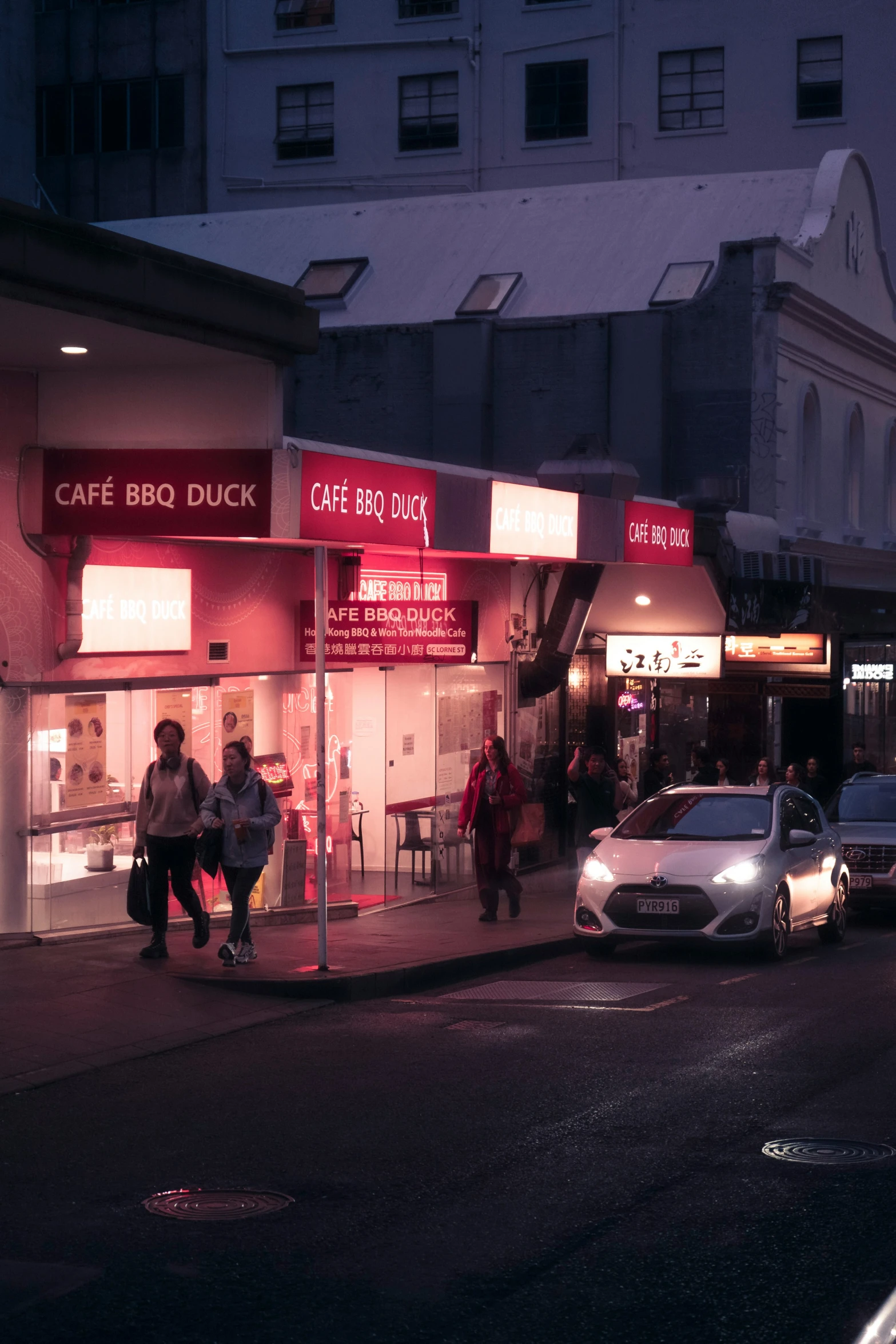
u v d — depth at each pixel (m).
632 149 42.16
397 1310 5.11
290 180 44.94
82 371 12.54
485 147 43.25
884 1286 5.30
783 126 41.12
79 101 46.75
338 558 15.95
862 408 32.94
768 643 22.72
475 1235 5.92
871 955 14.70
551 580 20.95
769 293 27.41
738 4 41.28
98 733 13.32
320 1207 6.32
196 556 14.25
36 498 12.56
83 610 12.91
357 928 15.20
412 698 18.06
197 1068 9.18
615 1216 6.13
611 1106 8.09
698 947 15.21
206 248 33.25
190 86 45.78
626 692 23.47
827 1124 7.67
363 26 44.25
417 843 18.02
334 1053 9.59
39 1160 7.14
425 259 31.16
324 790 12.15
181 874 12.38
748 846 14.27
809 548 29.38
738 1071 8.95
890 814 19.25
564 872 21.02
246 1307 5.15
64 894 13.08
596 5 42.28
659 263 29.52
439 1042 9.95
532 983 12.73
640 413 27.59
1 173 45.53
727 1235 5.88
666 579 21.53
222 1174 6.87
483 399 28.09
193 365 12.41
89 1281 5.42
